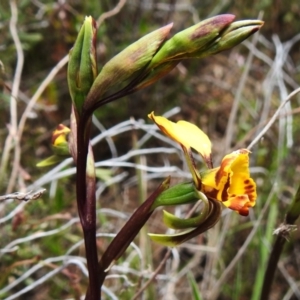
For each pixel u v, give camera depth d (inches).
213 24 4.9
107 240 10.8
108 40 14.9
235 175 5.3
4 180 11.5
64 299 11.4
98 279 5.8
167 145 14.8
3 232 10.3
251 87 15.6
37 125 14.0
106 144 14.6
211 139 15.0
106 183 11.1
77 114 5.3
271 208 10.2
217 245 10.5
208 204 5.2
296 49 17.2
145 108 15.1
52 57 14.8
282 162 11.6
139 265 10.2
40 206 10.7
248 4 17.3
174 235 5.5
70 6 14.3
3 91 13.1
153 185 14.1
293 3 17.1
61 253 10.8
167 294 10.3
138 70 5.1
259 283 9.2
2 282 9.4
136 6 15.6
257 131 12.4
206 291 10.4
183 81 15.6
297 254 12.0
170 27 5.0
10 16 13.2
